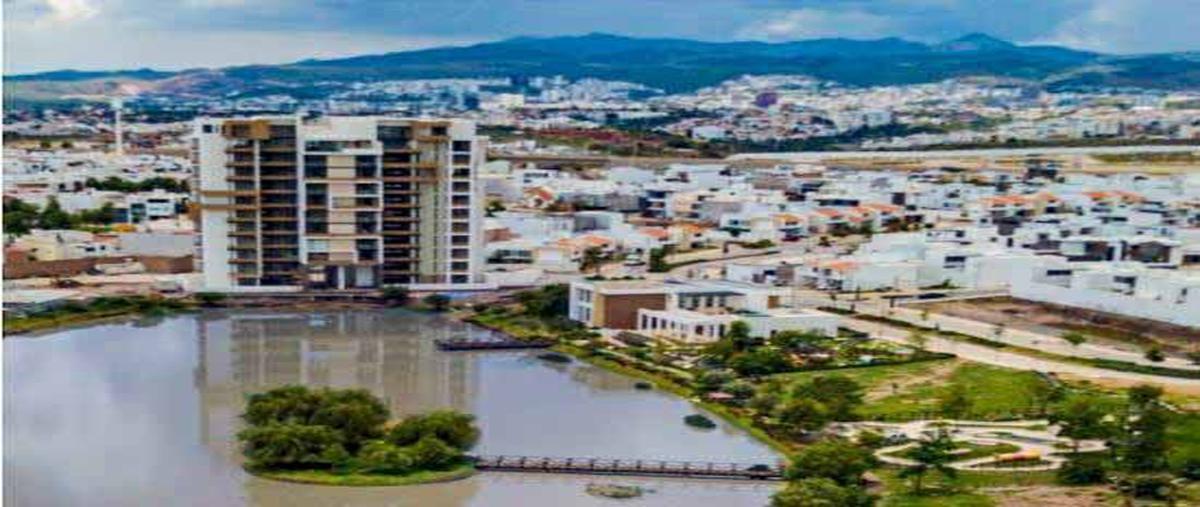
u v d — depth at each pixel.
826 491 188.62
